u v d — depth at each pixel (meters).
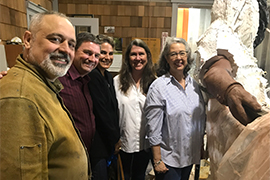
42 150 0.56
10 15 1.64
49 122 0.58
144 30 2.20
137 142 1.37
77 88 1.06
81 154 0.71
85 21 2.12
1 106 0.50
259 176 0.65
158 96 1.12
